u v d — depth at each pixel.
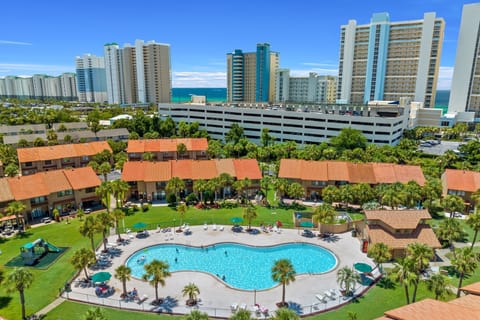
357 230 60.66
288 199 80.25
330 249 55.84
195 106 156.00
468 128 170.50
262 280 47.91
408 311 32.12
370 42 191.00
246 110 143.62
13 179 67.00
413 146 120.88
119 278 41.59
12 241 57.81
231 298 42.69
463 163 100.38
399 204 66.75
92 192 74.69
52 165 97.25
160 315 39.16
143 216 69.44
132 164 80.88
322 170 80.56
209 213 71.31
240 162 84.25
